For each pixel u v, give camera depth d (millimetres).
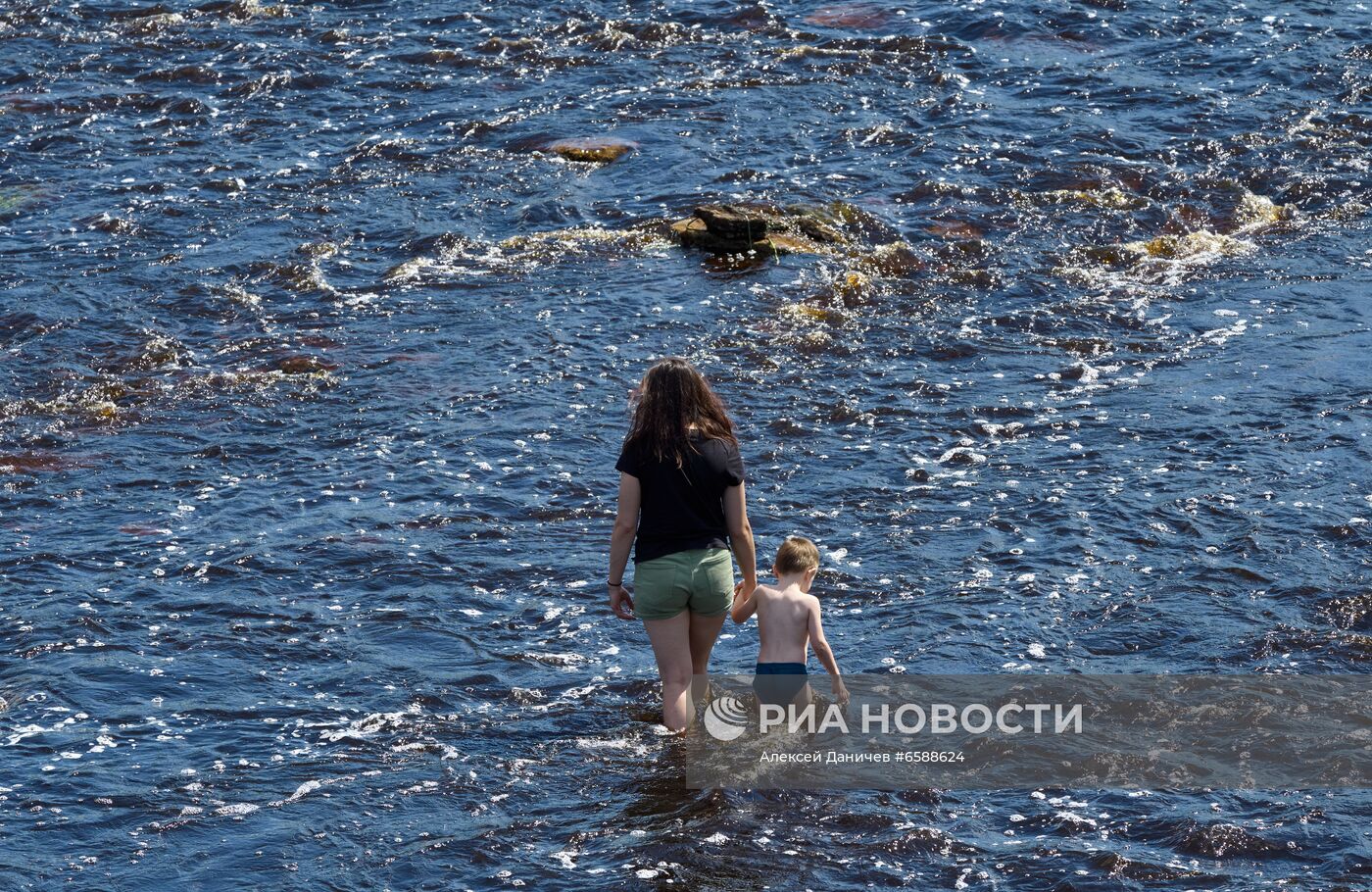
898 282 32531
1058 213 36156
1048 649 18031
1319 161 38906
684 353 28844
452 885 13672
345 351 29359
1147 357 28469
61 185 39000
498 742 16297
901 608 19234
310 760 15922
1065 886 13484
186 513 22703
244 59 48500
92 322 30688
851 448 24688
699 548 16234
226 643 18594
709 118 43000
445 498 23016
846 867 13859
